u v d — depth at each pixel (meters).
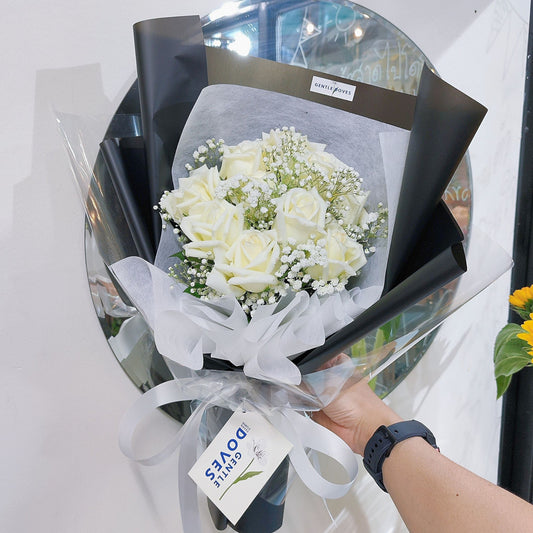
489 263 0.60
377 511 0.89
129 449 0.63
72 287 0.69
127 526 0.76
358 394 0.70
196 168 0.62
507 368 0.85
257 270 0.51
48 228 0.67
